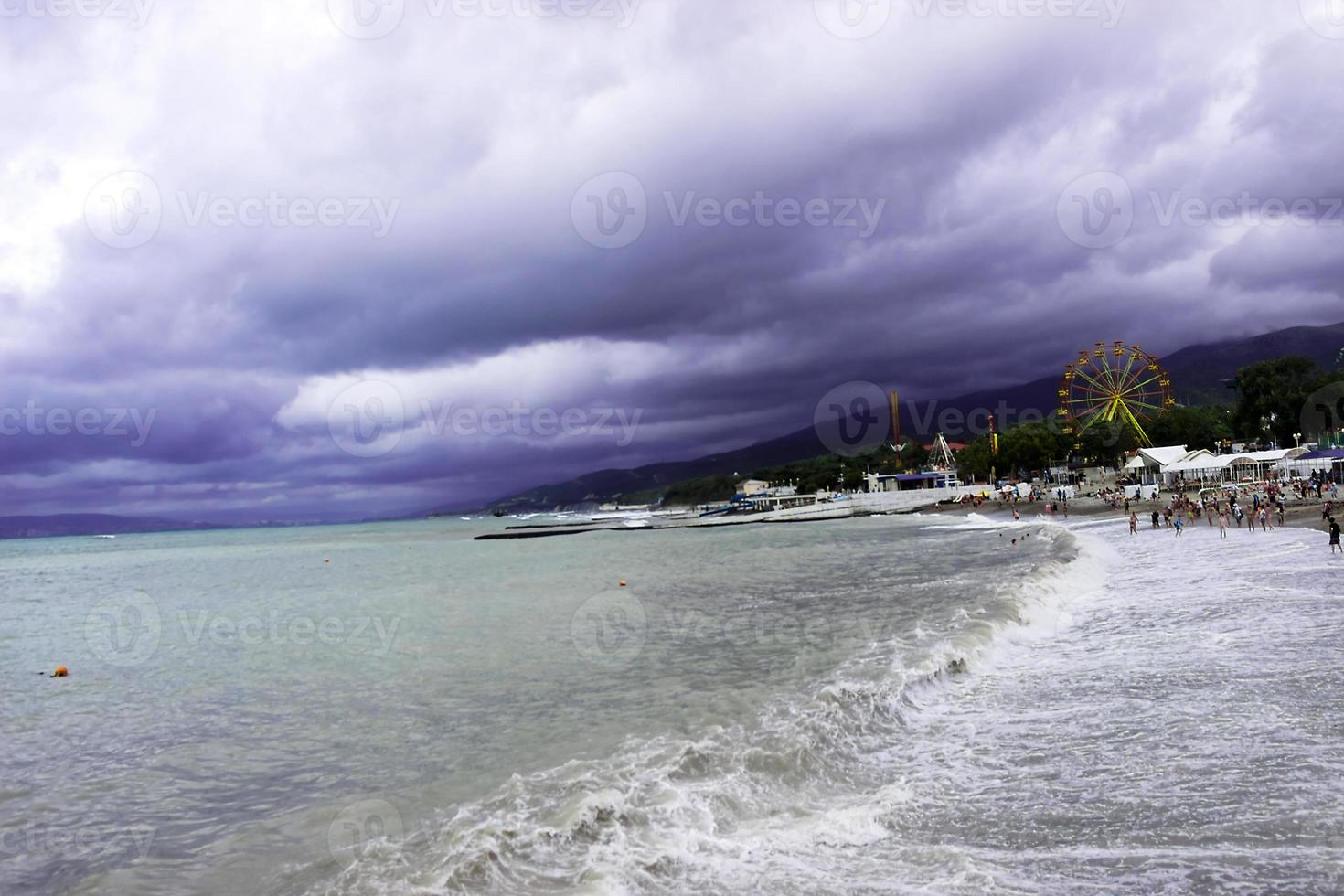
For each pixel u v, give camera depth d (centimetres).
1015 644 2130
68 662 2916
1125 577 3428
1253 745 1143
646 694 1836
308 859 977
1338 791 953
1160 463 10931
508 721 1659
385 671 2400
